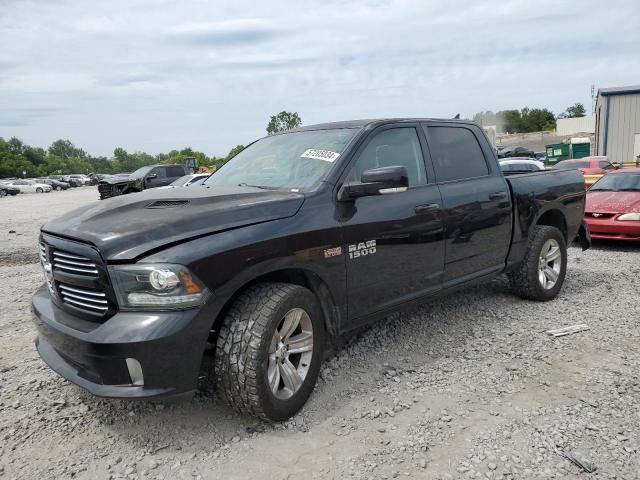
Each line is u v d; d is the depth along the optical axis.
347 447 2.88
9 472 2.75
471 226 4.50
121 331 2.65
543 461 2.70
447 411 3.24
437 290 4.28
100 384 2.78
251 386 2.92
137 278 2.68
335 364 3.99
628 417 3.08
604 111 33.47
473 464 2.69
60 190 58.16
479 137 5.00
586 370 3.75
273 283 3.18
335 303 3.48
